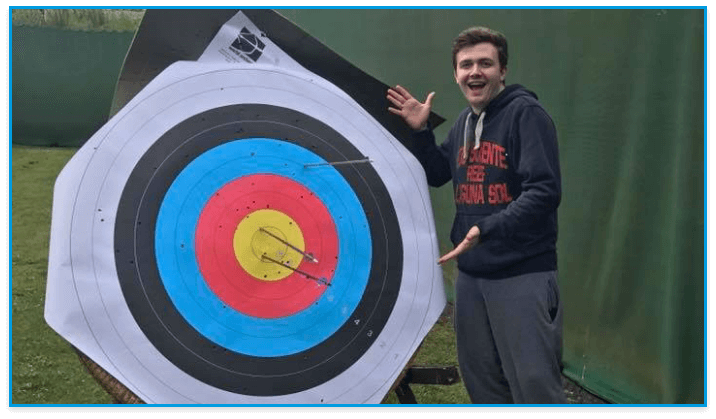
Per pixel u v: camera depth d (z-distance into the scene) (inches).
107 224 49.9
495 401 65.2
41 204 163.9
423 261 58.5
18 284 119.2
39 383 86.1
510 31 98.3
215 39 55.2
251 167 54.9
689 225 75.5
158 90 52.9
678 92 75.9
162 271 51.0
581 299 91.4
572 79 89.7
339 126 58.2
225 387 51.5
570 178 91.5
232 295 52.9
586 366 90.7
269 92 56.4
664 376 78.8
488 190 60.5
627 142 82.9
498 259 59.7
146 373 49.4
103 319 48.7
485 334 63.4
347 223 56.8
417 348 57.0
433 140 64.1
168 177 52.2
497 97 60.4
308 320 54.5
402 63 118.9
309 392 53.4
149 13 53.0
